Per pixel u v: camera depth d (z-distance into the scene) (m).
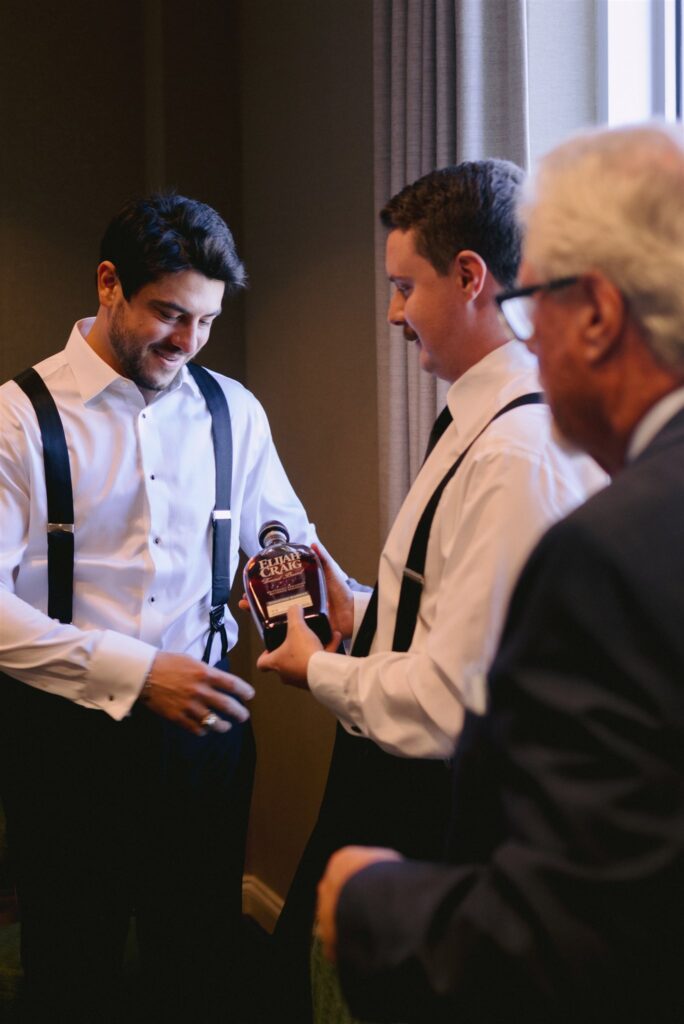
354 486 2.61
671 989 0.68
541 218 0.83
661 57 2.07
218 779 1.96
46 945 1.89
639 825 0.66
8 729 1.84
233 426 2.00
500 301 0.88
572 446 0.87
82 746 1.82
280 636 1.63
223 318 3.12
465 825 0.87
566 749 0.69
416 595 1.36
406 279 1.36
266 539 1.83
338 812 1.45
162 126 2.98
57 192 3.03
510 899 0.70
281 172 2.85
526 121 1.88
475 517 1.23
